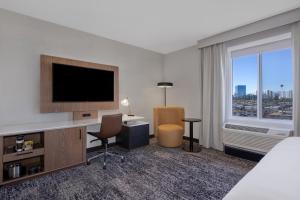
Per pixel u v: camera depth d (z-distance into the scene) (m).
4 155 2.03
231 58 3.52
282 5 2.34
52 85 2.75
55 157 2.41
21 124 2.53
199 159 2.94
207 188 2.03
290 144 1.55
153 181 2.19
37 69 2.69
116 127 2.86
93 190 1.98
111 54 3.66
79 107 3.07
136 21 2.82
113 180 2.21
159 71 4.70
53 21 2.81
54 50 2.87
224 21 2.82
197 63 4.00
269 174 0.98
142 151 3.36
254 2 2.27
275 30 2.74
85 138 2.70
